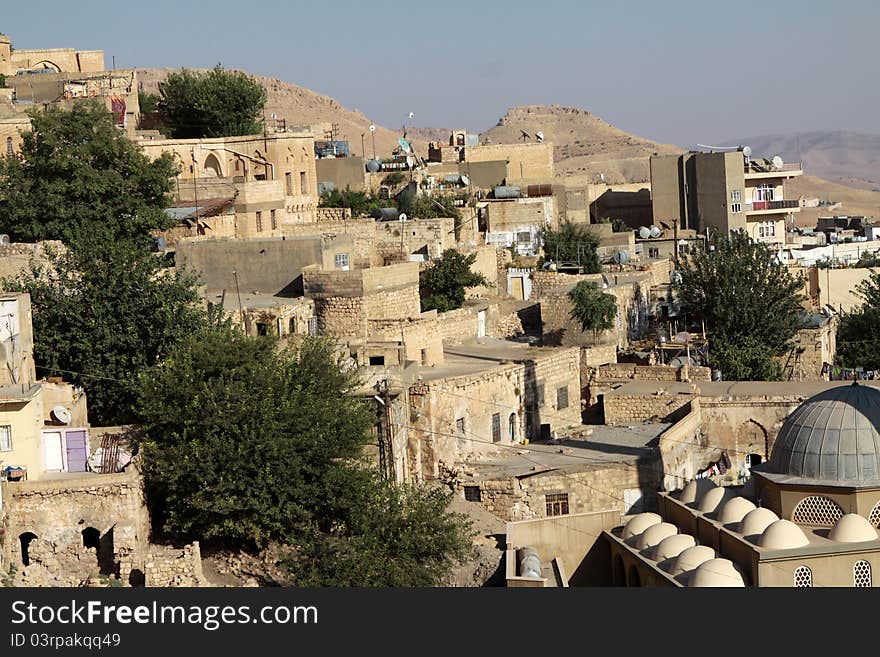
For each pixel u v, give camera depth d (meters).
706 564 46.81
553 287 90.12
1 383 49.72
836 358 89.75
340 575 46.06
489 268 91.81
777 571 47.31
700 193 126.88
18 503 45.78
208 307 60.06
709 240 109.56
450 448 61.19
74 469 48.53
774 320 85.31
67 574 45.56
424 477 59.75
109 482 46.31
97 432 50.16
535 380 68.56
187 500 47.28
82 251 56.91
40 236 70.69
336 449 48.88
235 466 47.31
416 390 59.59
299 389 49.72
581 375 75.94
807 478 52.00
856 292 103.25
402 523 48.56
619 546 52.56
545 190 109.62
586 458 61.72
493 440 64.75
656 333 86.88
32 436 47.53
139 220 72.69
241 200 84.50
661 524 52.09
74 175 71.69
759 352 82.44
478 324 80.88
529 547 51.41
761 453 69.44
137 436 50.00
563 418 71.25
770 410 69.19
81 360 54.31
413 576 47.38
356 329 69.44
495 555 52.16
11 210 70.88
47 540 45.97
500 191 108.94
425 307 82.56
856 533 48.78
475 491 58.88
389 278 71.62
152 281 56.72
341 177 112.94
